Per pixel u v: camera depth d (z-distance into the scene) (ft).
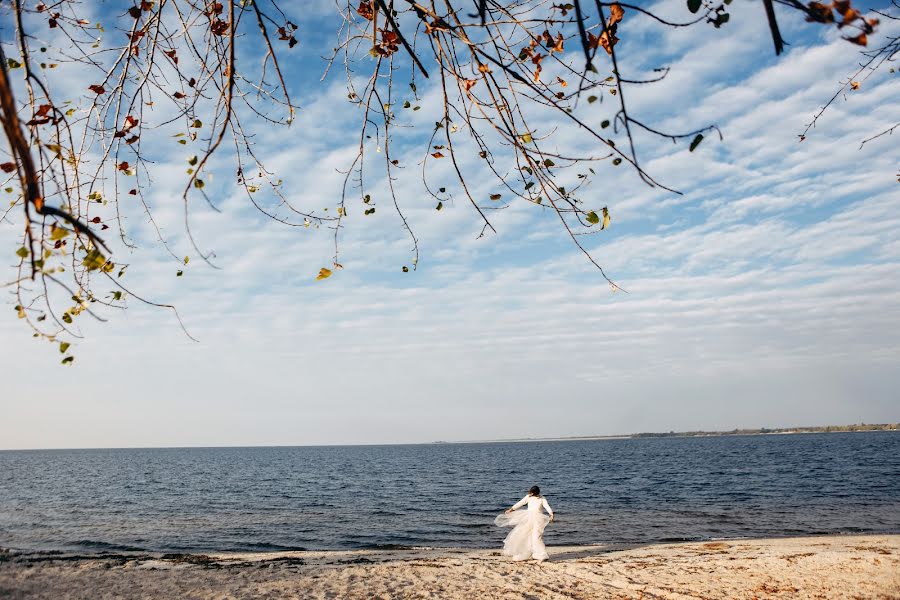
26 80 8.61
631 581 33.71
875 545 43.52
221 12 10.46
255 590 32.42
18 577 35.42
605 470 197.47
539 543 41.70
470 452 529.86
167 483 162.91
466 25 8.96
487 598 30.53
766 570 34.63
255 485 153.89
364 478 180.34
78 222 6.03
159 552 58.29
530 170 10.19
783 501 93.97
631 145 6.93
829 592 29.32
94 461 370.73
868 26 6.02
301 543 64.03
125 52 10.25
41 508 99.35
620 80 6.82
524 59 10.09
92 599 30.42
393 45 10.78
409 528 74.23
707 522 73.26
